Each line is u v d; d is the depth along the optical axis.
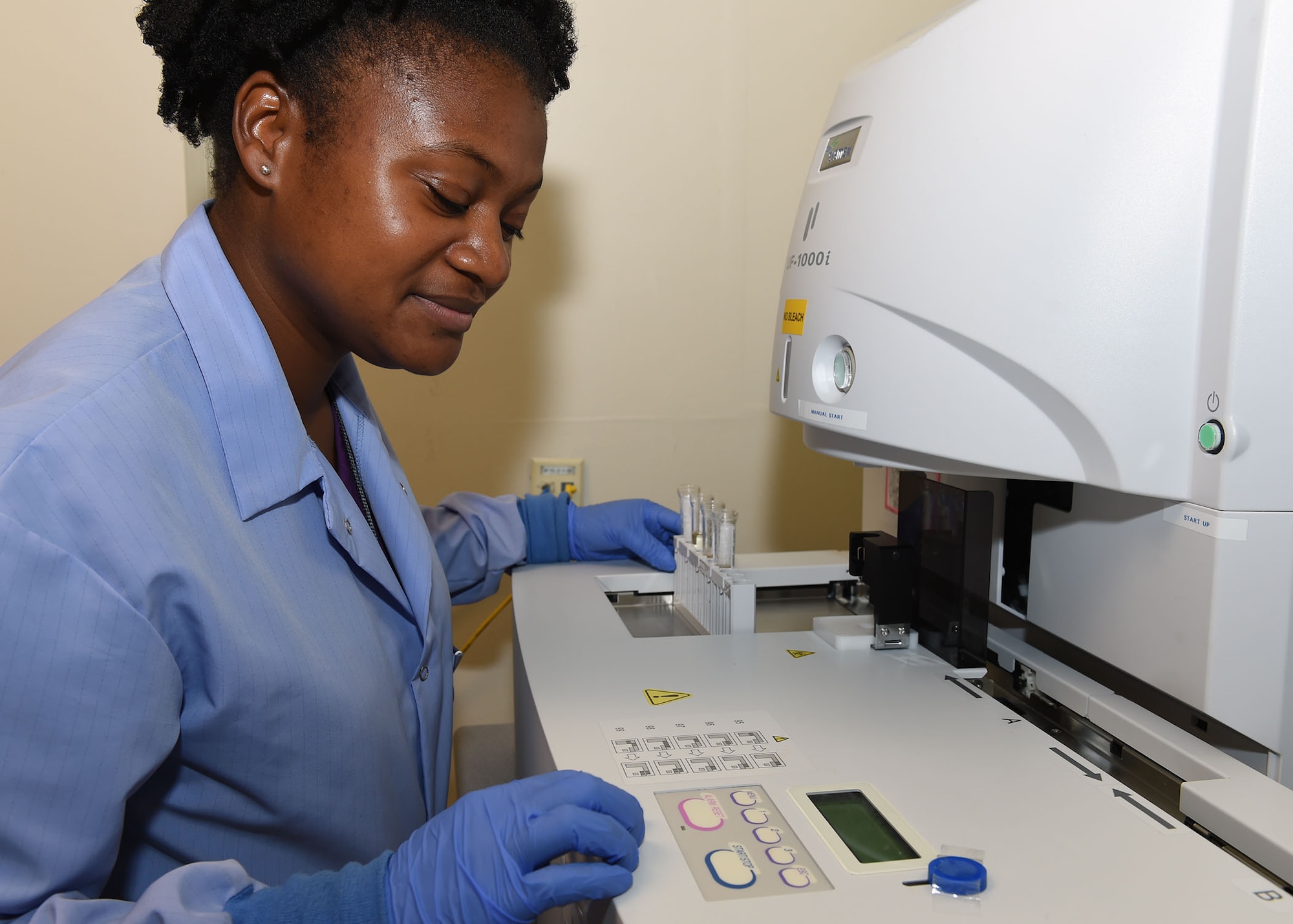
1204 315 0.60
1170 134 0.59
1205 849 0.52
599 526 1.14
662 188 1.28
